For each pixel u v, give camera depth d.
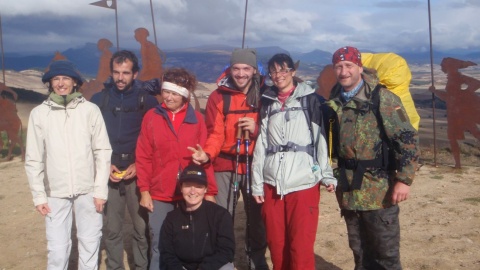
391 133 3.50
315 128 3.89
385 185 3.59
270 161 3.94
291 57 3.96
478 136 8.78
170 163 4.12
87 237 4.11
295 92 3.93
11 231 6.64
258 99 4.27
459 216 6.49
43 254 5.81
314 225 3.89
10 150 11.16
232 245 3.92
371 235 3.68
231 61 4.22
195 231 3.92
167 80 4.06
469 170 8.94
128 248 5.91
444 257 5.23
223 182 4.52
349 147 3.64
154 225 4.15
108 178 4.15
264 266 4.79
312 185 3.87
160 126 4.12
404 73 4.09
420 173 8.79
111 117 4.41
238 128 4.26
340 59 3.57
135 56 4.46
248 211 4.37
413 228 6.14
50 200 3.97
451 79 8.89
